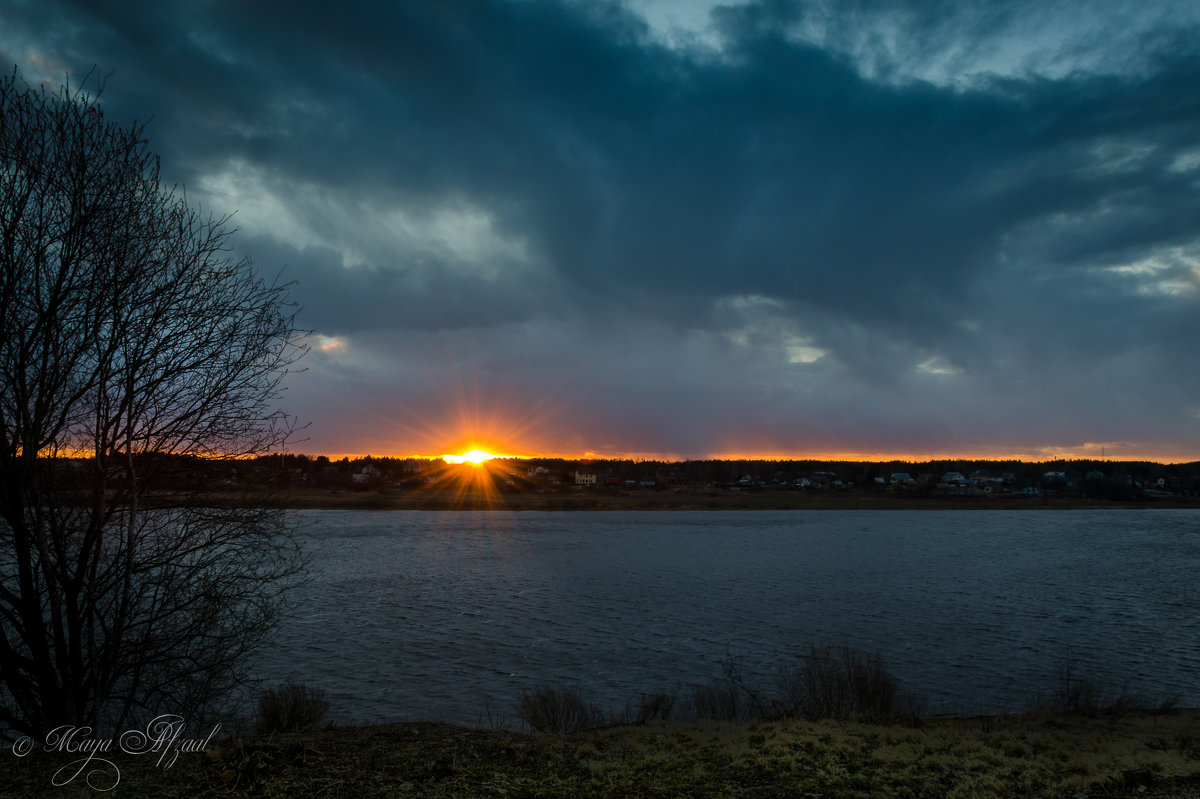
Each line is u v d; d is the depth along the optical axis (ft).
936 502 577.02
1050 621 114.52
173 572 32.78
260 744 31.30
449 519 359.25
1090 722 52.19
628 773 30.99
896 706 56.03
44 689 30.12
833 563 194.59
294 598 124.26
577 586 147.54
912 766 33.01
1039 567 189.06
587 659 85.92
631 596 135.13
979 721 52.80
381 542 235.40
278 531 35.40
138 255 31.86
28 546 29.81
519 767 31.30
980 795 28.96
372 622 105.60
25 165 29.45
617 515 422.41
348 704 66.28
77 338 30.86
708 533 301.02
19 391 29.14
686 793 28.48
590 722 52.60
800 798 28.25
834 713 51.78
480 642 94.07
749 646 94.02
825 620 113.39
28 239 29.81
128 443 31.94
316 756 30.94
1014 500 604.90
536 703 54.49
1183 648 96.12
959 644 96.68
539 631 102.01
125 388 31.91
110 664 31.71
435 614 113.29
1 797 24.54
